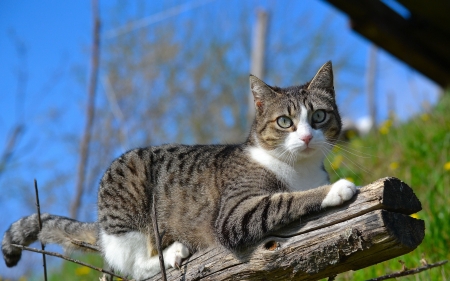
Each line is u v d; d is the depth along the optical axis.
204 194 1.48
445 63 2.77
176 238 1.49
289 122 1.49
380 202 1.26
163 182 1.51
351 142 2.45
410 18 2.47
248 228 1.36
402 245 1.26
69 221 1.56
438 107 2.26
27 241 1.55
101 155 3.78
